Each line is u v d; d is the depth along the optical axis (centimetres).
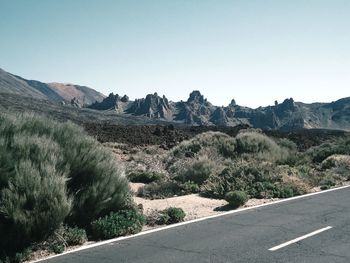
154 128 5328
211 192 1652
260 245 934
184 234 1045
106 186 1117
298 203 1449
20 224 884
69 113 6906
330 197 1566
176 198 1582
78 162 1102
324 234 1018
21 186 917
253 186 1678
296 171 2031
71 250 920
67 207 961
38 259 869
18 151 997
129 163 2512
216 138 2795
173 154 2728
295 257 845
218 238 999
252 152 2608
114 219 1079
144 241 984
